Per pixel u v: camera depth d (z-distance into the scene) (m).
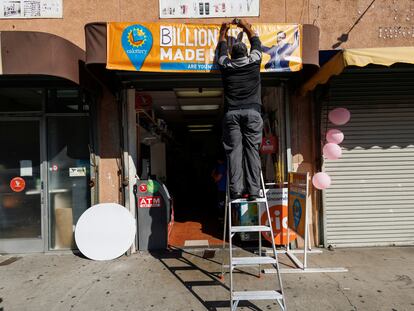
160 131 9.94
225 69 4.46
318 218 6.38
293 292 4.45
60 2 6.29
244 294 3.89
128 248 5.93
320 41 6.39
